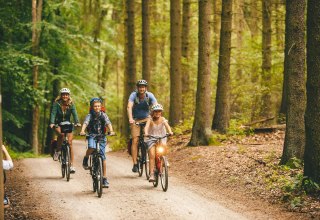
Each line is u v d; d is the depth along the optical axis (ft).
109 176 38.45
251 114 72.18
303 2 33.22
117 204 27.91
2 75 65.62
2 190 20.38
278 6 73.05
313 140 27.84
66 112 37.35
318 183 27.45
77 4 82.23
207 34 49.06
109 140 98.84
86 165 32.37
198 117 50.47
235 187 32.12
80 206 27.61
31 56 66.39
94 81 88.99
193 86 89.45
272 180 31.35
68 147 36.55
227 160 40.57
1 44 73.41
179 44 64.03
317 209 24.57
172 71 64.18
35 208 27.37
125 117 70.90
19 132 81.15
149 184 34.47
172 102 64.44
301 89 34.19
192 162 43.06
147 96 36.76
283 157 34.81
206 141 50.08
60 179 37.58
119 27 101.96
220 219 24.09
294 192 27.94
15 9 75.72
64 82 82.43
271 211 25.46
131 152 38.19
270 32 66.49
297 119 34.27
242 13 77.92
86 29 86.12
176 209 26.37
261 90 67.00
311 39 27.81
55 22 80.94
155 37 91.66
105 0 87.45
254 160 38.29
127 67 71.31
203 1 48.44
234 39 89.61
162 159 32.09
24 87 67.36
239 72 78.54
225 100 55.11
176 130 60.54
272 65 68.80
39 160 53.21
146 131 32.09
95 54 89.20
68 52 82.17
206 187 32.94
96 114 31.40
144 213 25.62
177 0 63.36
